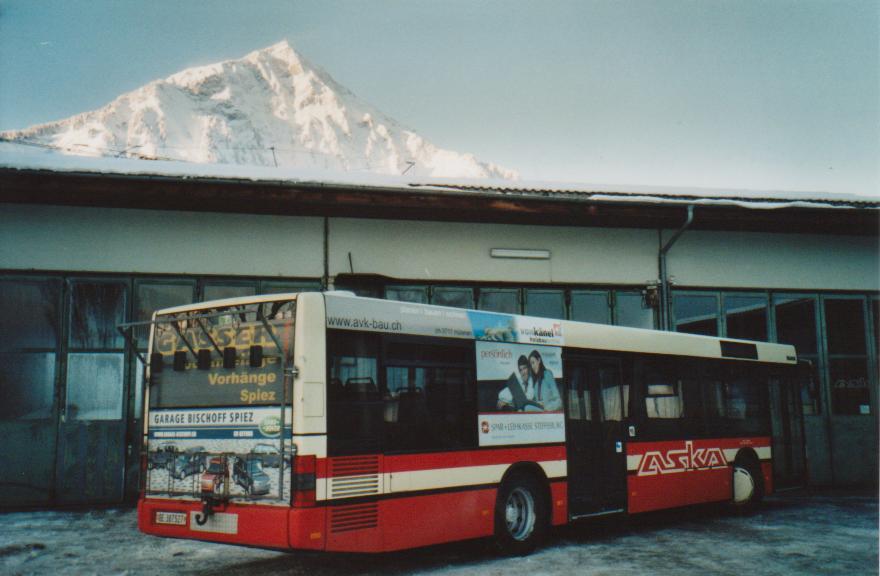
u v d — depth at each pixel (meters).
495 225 15.55
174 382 7.70
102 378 13.27
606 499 9.86
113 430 13.17
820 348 16.94
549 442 9.25
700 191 17.00
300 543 6.65
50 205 13.47
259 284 14.18
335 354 7.18
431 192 13.92
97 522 11.13
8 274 13.20
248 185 13.16
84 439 13.04
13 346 13.04
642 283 16.14
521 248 15.62
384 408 7.52
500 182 15.80
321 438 6.91
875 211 15.98
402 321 7.86
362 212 14.48
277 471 6.87
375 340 7.56
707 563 8.27
